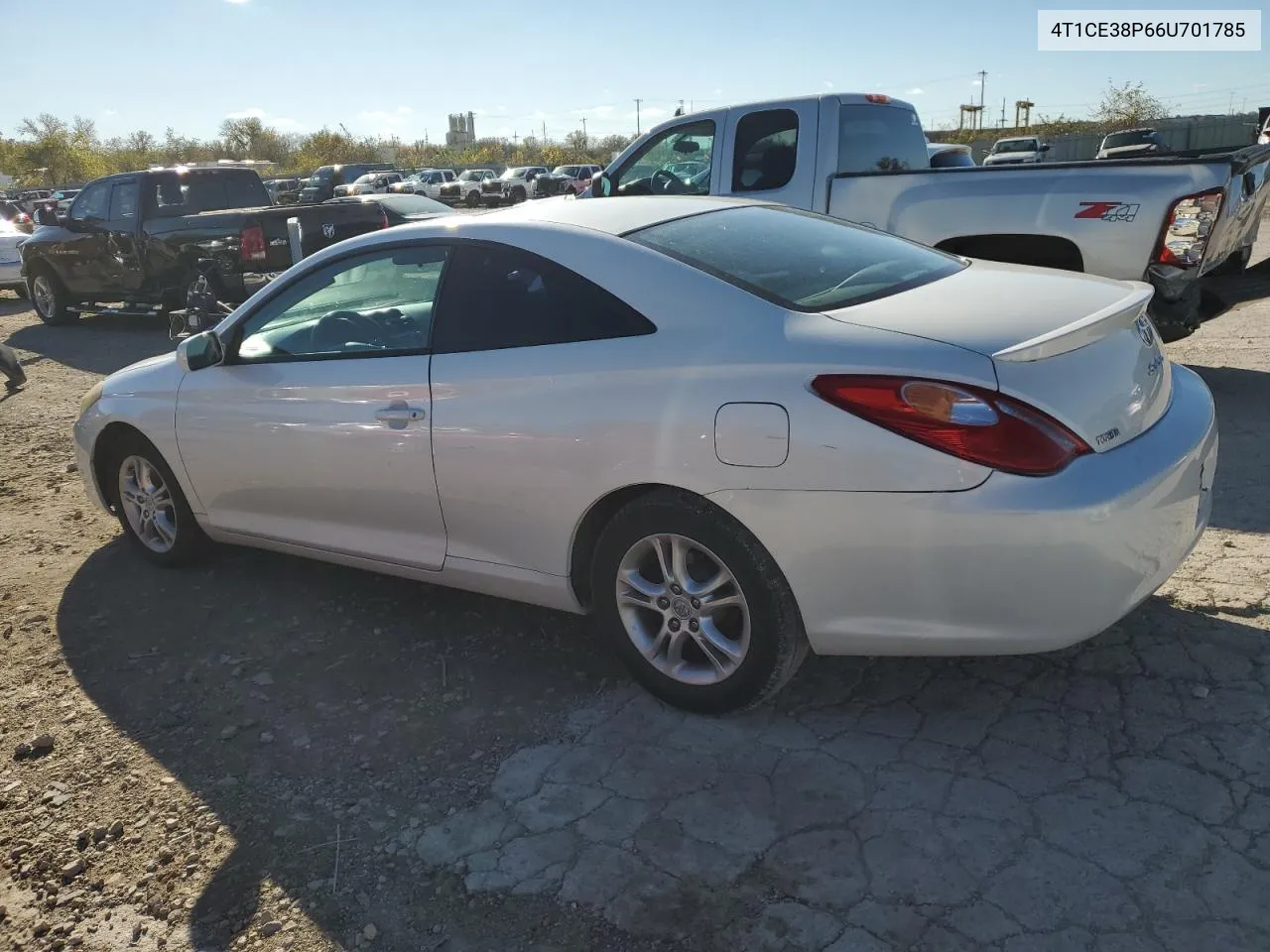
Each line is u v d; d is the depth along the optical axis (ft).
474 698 11.04
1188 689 9.80
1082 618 8.32
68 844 9.16
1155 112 152.56
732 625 10.11
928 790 8.76
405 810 9.20
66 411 26.61
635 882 8.04
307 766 10.03
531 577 10.88
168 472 14.51
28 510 18.69
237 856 8.80
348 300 12.16
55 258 42.29
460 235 11.33
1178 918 7.14
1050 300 9.41
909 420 8.18
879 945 7.19
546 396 10.11
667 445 9.27
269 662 12.22
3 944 8.05
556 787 9.32
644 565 10.39
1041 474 8.02
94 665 12.46
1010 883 7.63
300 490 12.73
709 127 23.80
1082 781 8.66
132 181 39.22
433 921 7.85
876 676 10.64
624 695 10.82
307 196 131.95
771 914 7.57
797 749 9.55
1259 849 7.70
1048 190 18.54
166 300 39.06
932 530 8.23
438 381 10.94
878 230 12.82
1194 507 9.26
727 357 9.08
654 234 10.62
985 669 10.54
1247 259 21.98
